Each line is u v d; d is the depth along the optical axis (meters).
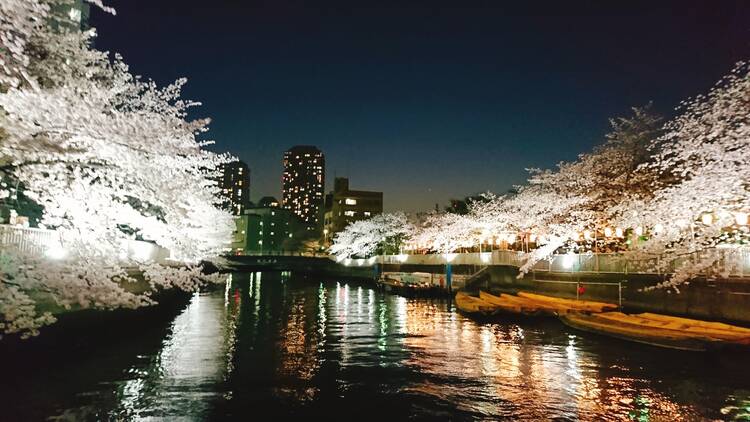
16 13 9.20
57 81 12.09
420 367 18.53
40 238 14.69
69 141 10.17
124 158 11.17
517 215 38.59
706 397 14.60
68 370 16.89
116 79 15.57
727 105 20.62
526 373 17.45
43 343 15.99
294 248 151.00
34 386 14.98
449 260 52.34
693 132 22.39
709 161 21.66
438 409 13.90
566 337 24.03
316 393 15.30
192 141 16.38
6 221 18.70
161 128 12.89
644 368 17.70
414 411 13.74
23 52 11.52
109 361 18.41
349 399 14.75
